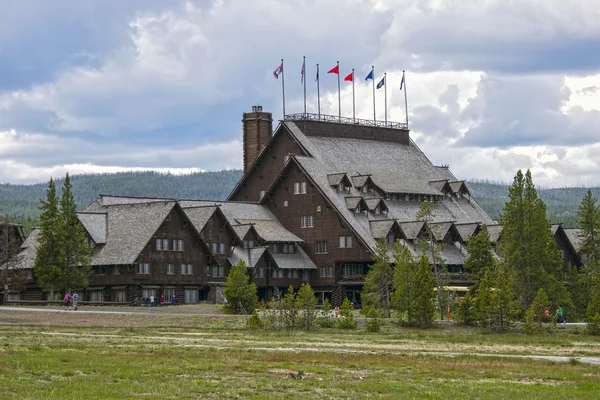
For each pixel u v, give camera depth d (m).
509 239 120.69
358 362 64.94
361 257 149.25
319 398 48.41
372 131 179.25
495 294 101.12
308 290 100.94
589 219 143.38
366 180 161.38
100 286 134.38
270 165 169.00
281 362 63.84
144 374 55.22
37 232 146.50
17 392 46.59
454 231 158.75
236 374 56.81
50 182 126.06
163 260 134.75
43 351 65.88
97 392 47.53
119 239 135.38
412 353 74.25
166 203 137.12
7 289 132.00
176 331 91.62
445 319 117.69
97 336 82.38
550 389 53.78
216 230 144.25
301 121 168.12
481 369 62.81
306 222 156.62
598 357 74.50
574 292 133.25
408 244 152.25
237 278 115.12
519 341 88.94
